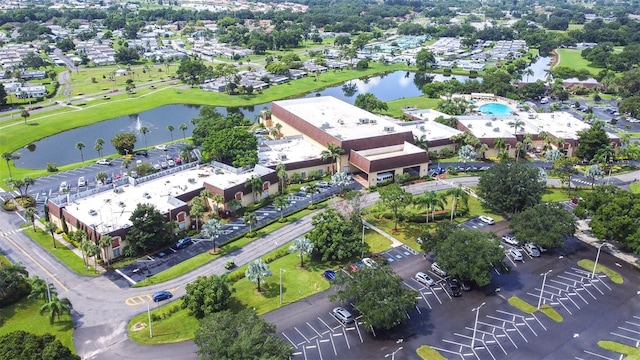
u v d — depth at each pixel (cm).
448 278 13438
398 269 14125
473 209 17950
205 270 14212
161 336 11481
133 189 17850
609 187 16038
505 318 12119
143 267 14375
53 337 9581
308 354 10869
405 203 16400
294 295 13012
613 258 14762
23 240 15925
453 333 11581
